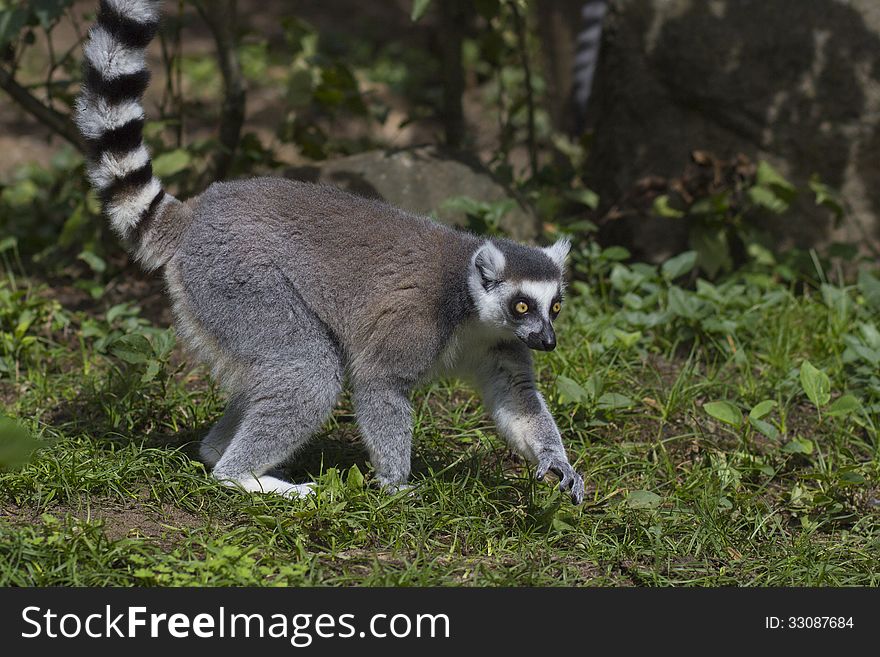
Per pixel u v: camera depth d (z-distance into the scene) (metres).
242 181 7.34
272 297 6.94
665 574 6.53
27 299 10.07
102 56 7.11
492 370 7.41
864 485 7.73
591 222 12.36
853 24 11.58
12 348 9.04
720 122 11.89
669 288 9.85
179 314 7.23
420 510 6.77
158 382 8.55
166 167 10.68
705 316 9.69
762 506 7.45
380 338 7.01
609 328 9.62
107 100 7.10
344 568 6.12
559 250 7.71
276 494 6.89
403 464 7.07
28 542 5.84
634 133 12.22
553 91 15.54
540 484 7.43
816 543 7.05
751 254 11.41
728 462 7.94
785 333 9.80
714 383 9.00
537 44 18.09
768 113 11.74
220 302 7.00
